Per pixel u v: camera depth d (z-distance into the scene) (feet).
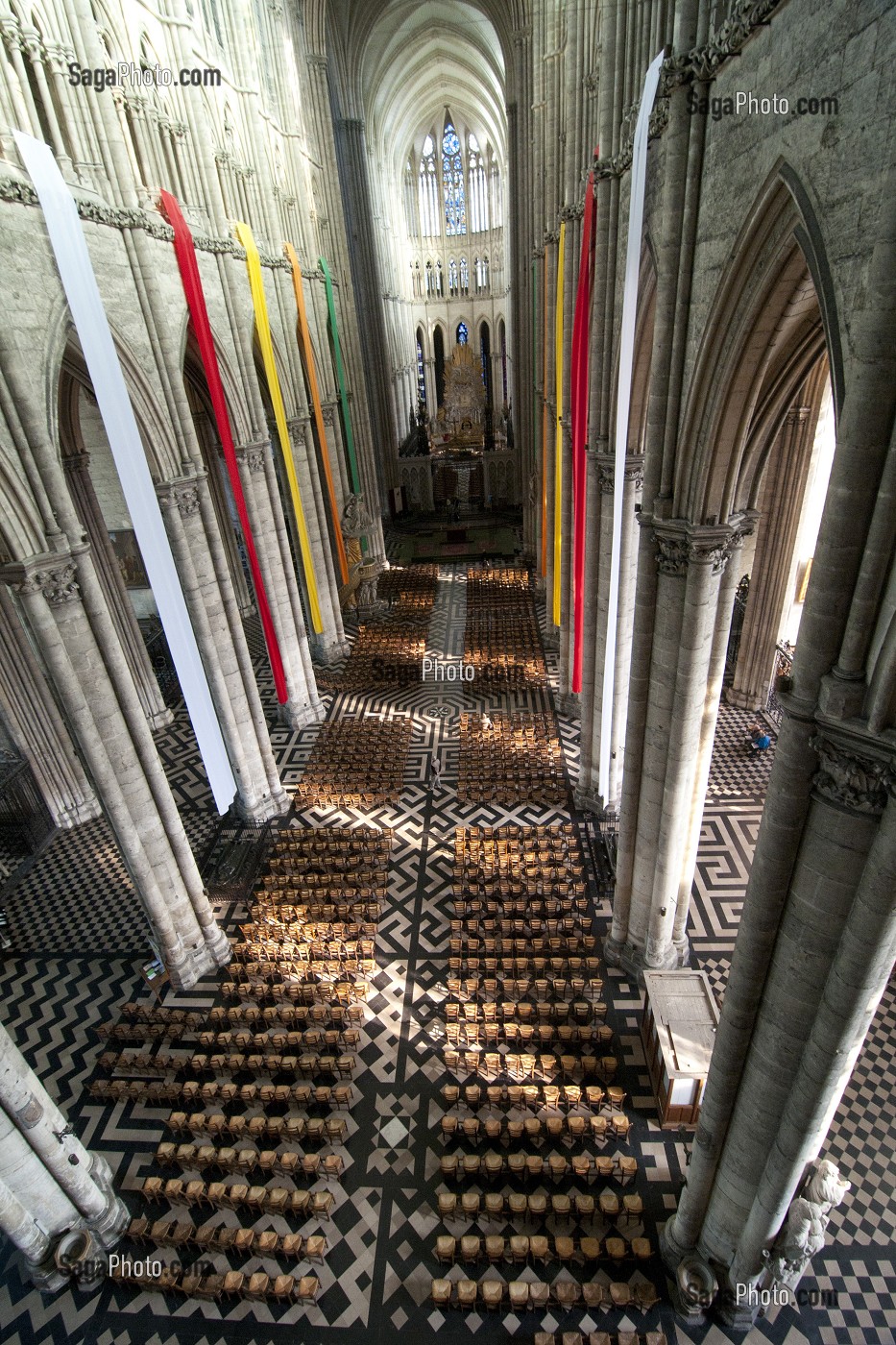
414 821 74.69
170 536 61.57
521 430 144.87
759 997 28.81
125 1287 39.88
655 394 39.78
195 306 60.29
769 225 28.09
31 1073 37.68
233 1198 41.73
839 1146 43.47
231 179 75.97
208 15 71.46
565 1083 47.98
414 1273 39.45
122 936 63.16
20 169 40.29
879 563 20.26
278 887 65.72
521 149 124.47
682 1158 43.78
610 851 67.46
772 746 79.46
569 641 88.28
